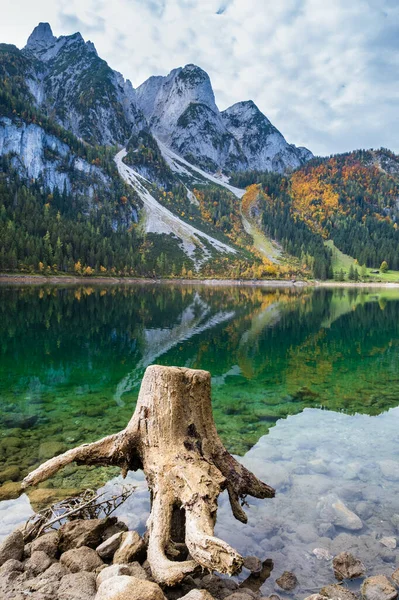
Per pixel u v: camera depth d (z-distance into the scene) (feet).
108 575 12.03
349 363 59.36
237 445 26.78
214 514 14.75
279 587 13.61
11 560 13.62
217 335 89.25
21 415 33.37
